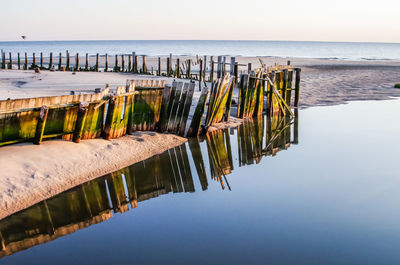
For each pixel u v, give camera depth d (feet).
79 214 22.93
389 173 29.71
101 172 28.22
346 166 31.63
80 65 154.10
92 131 31.99
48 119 28.48
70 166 27.40
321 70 120.47
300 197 25.40
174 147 35.68
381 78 93.76
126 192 26.30
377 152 35.32
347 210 23.26
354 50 435.12
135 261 17.78
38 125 27.61
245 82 47.29
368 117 50.01
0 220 21.56
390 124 46.19
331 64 157.48
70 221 22.12
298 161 33.30
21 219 21.84
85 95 30.25
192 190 26.96
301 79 90.48
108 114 32.35
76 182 26.20
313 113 52.75
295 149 36.86
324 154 35.14
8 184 23.73
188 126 42.24
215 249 18.83
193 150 35.32
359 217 22.30
